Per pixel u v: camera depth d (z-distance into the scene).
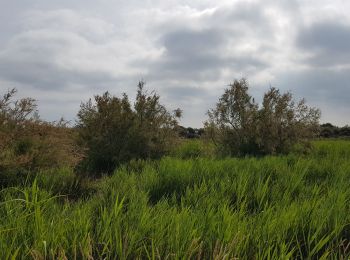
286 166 8.48
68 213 4.62
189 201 5.38
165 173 7.32
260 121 13.24
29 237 3.58
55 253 3.23
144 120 12.21
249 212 5.22
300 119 13.44
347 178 7.50
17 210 4.25
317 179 7.59
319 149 14.35
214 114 13.67
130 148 11.56
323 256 3.42
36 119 8.39
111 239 3.60
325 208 4.63
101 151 11.03
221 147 13.43
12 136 7.80
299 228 4.20
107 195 5.77
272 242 3.81
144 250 3.55
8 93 8.05
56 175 7.56
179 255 3.31
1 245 3.26
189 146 14.31
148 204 5.61
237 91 13.46
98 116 11.50
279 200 5.44
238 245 3.48
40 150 7.95
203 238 3.78
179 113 12.77
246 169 7.69
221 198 5.50
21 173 7.43
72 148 9.21
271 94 13.45
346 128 37.50
